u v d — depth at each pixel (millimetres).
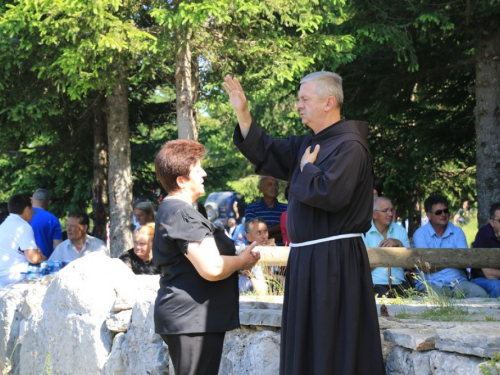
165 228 3314
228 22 7410
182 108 7988
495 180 9227
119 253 9609
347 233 3285
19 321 5984
